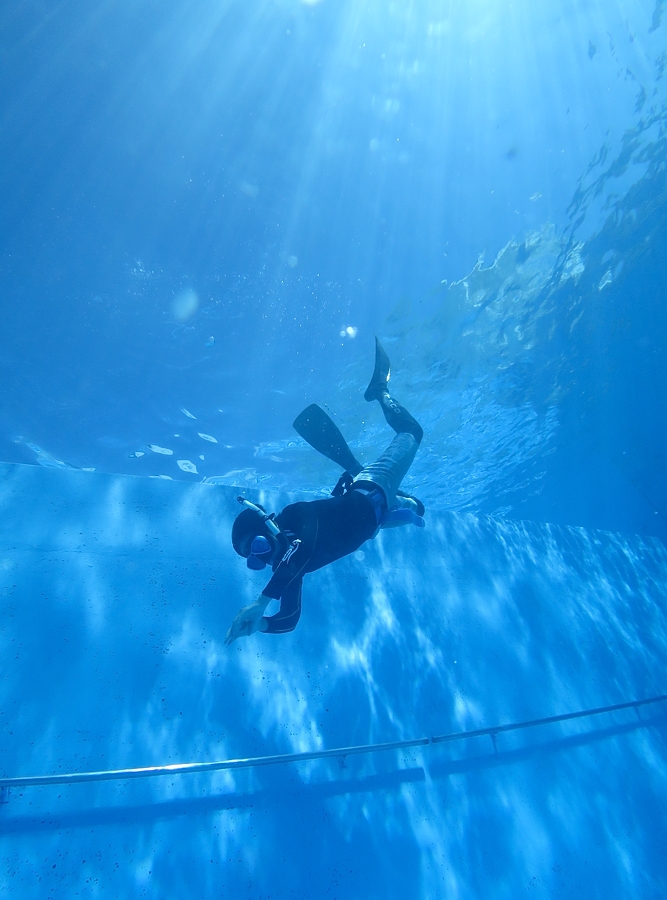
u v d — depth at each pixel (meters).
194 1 6.14
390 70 7.56
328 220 7.75
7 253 6.30
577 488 16.89
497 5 7.23
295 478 9.65
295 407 8.31
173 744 2.64
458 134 8.03
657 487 16.66
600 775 4.01
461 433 10.81
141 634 2.96
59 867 2.12
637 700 4.75
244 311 7.59
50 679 2.60
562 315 9.35
